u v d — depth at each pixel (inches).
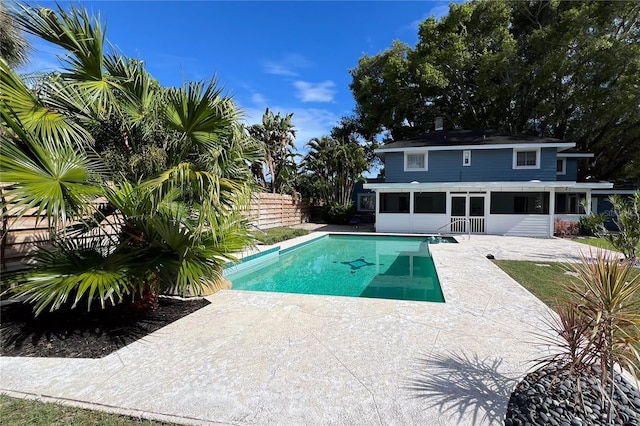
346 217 853.8
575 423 88.5
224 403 97.6
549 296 209.5
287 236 537.0
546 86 828.0
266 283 310.5
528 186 574.6
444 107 1024.2
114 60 168.2
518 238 550.9
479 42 869.2
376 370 116.9
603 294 87.7
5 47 249.8
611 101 725.9
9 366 120.8
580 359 91.0
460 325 160.1
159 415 92.0
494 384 107.7
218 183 148.8
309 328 157.1
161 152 169.0
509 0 861.8
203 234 163.8
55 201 121.5
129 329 155.7
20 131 115.3
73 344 139.5
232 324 162.9
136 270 146.6
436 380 110.1
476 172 676.1
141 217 148.0
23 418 90.4
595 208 772.0
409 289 287.9
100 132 167.2
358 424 88.4
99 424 88.4
